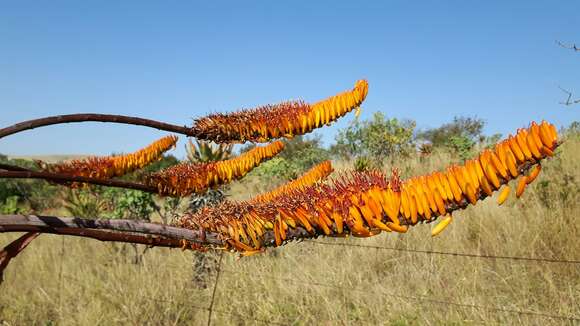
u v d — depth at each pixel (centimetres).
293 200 116
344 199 110
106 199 789
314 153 1218
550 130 94
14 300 532
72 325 462
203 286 539
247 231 116
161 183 178
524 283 435
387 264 534
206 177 187
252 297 482
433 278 466
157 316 470
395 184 109
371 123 1107
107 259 641
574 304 389
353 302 445
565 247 484
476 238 557
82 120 131
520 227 529
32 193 1326
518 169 96
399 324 395
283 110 156
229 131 151
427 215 104
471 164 101
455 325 382
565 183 607
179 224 122
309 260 559
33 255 661
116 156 192
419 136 1214
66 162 184
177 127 148
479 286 451
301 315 436
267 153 197
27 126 124
